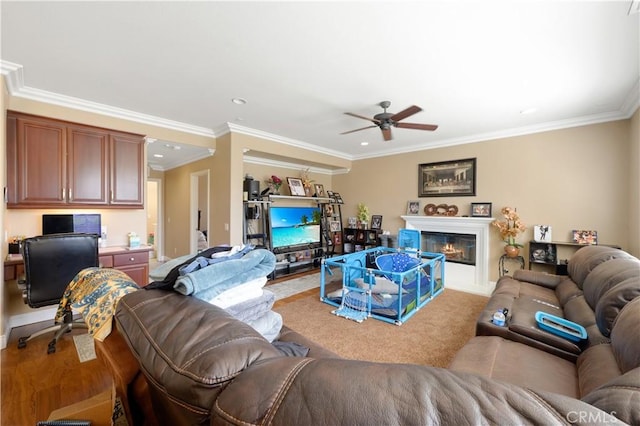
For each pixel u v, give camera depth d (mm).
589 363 1417
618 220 3461
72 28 1903
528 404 399
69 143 3047
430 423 383
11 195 2713
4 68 2355
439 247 5152
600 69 2426
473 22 1844
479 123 3922
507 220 4199
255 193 4730
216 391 530
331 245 6391
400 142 5047
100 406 1059
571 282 2637
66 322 2609
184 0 1659
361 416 407
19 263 2688
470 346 1801
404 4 1690
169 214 6578
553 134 3906
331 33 1970
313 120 3832
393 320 3037
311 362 535
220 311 789
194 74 2555
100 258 3113
